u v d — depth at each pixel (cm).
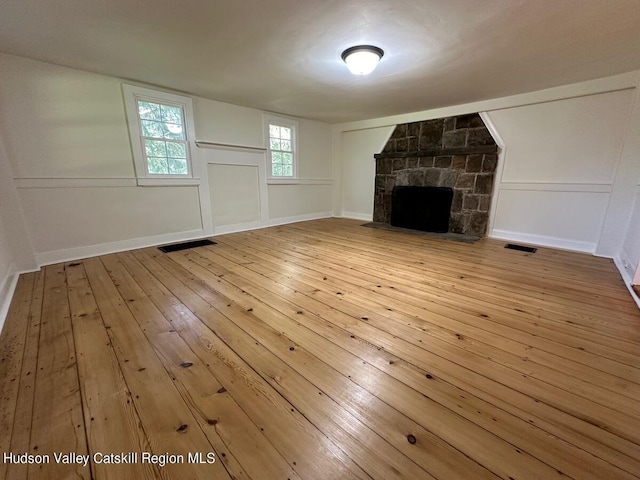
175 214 373
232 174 429
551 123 337
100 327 164
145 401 111
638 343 149
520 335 157
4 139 245
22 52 237
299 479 82
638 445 93
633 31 199
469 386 119
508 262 290
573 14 179
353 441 94
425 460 88
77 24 192
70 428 99
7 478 83
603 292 214
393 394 115
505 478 82
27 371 127
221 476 83
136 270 263
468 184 408
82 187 293
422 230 458
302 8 174
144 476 83
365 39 213
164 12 178
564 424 101
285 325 168
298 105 417
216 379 123
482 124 389
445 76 289
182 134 364
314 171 558
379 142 519
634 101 278
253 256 312
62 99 271
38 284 228
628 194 289
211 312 183
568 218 339
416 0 166
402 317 177
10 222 248
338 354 140
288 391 116
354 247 352
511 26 194
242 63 259
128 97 308
